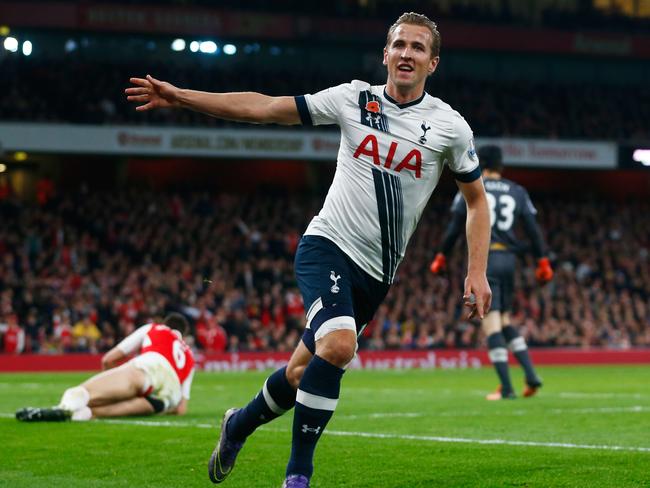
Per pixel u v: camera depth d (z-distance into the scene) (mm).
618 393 15570
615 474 6414
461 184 5875
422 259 34656
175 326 10719
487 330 13531
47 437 8383
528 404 12602
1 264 28922
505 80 43906
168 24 38094
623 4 45156
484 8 43125
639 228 41156
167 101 5527
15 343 25953
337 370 5383
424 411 11531
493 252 13289
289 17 39875
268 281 31609
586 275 36438
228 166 40938
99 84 36656
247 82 39406
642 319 34281
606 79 45812
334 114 5727
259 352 27906
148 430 8781
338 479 6395
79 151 33844
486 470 6586
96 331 27031
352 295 5730
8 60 36469
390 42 5758
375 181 5668
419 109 5727
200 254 32906
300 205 38500
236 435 5895
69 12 36688
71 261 30547
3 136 33125
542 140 38344
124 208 34625
